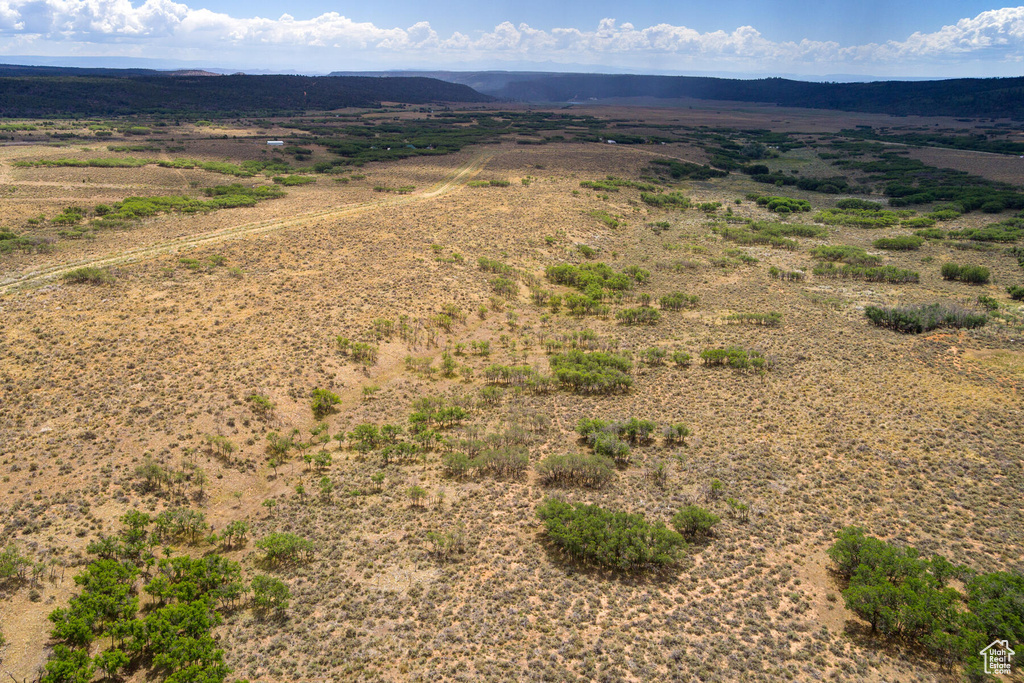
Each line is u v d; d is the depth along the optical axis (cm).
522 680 2484
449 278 7731
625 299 7838
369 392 5147
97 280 6494
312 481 3916
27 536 3103
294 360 5272
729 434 4550
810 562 3222
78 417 4131
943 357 5897
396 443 4378
